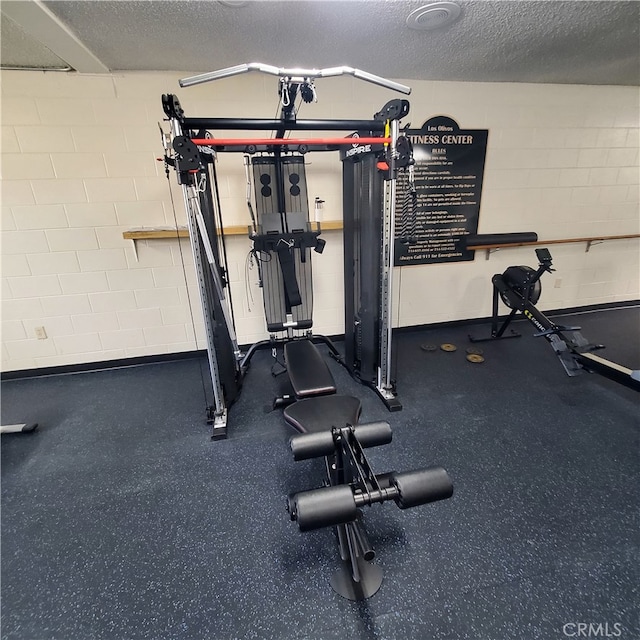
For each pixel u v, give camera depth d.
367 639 1.01
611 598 1.09
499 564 1.20
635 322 3.34
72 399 2.33
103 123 2.23
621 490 1.49
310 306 2.64
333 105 2.50
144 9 1.52
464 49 2.08
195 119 1.51
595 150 3.10
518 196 3.07
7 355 2.54
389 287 2.01
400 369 2.59
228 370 2.13
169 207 2.46
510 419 1.99
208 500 1.51
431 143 2.75
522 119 2.86
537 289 2.61
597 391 2.25
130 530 1.38
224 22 1.66
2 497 1.55
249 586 1.16
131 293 2.62
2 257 2.34
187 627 1.05
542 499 1.46
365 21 1.70
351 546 1.17
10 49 1.84
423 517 1.39
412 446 1.79
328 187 2.67
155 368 2.74
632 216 3.39
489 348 2.92
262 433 1.95
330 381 1.59
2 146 2.15
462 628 1.03
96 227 2.42
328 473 1.37
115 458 1.78
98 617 1.09
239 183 2.51
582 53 2.19
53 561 1.27
